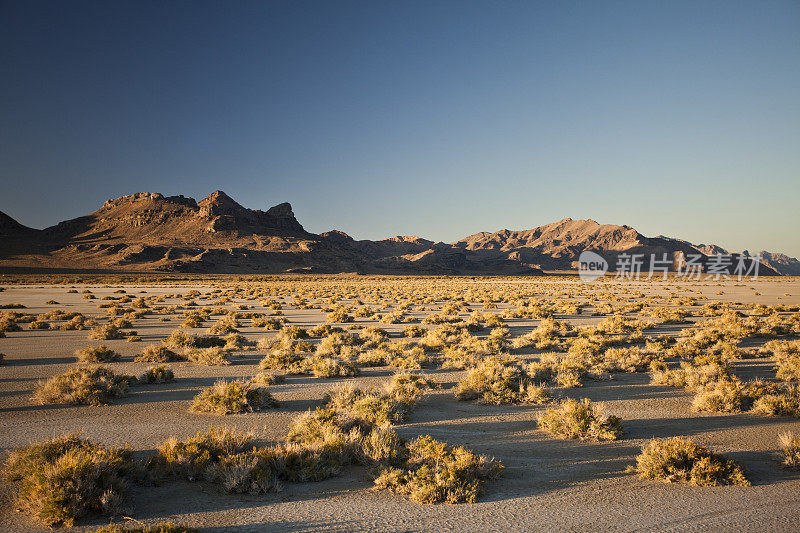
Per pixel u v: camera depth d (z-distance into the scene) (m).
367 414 9.68
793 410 10.57
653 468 7.09
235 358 18.66
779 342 20.69
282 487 6.60
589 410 9.65
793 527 5.49
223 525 5.49
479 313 38.12
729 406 11.10
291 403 11.77
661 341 23.48
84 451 6.61
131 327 29.80
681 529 5.43
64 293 71.06
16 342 22.92
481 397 12.40
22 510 5.78
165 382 14.16
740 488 6.67
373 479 6.98
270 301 52.34
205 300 60.19
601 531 5.36
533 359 18.44
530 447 8.54
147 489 6.53
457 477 6.55
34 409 10.98
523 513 5.85
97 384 12.09
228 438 7.88
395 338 25.77
